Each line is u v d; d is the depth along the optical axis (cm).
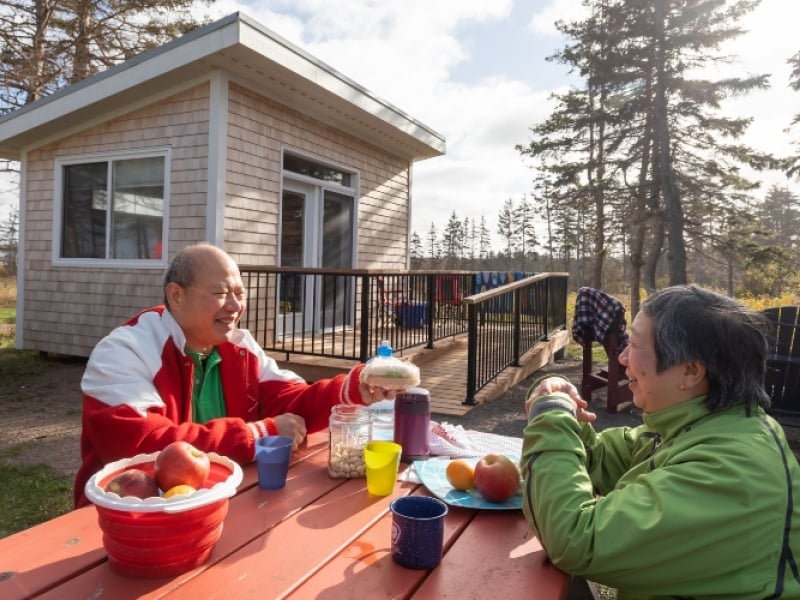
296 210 730
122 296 682
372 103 738
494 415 492
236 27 537
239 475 109
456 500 135
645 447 135
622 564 96
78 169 718
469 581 101
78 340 721
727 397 109
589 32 1722
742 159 1669
